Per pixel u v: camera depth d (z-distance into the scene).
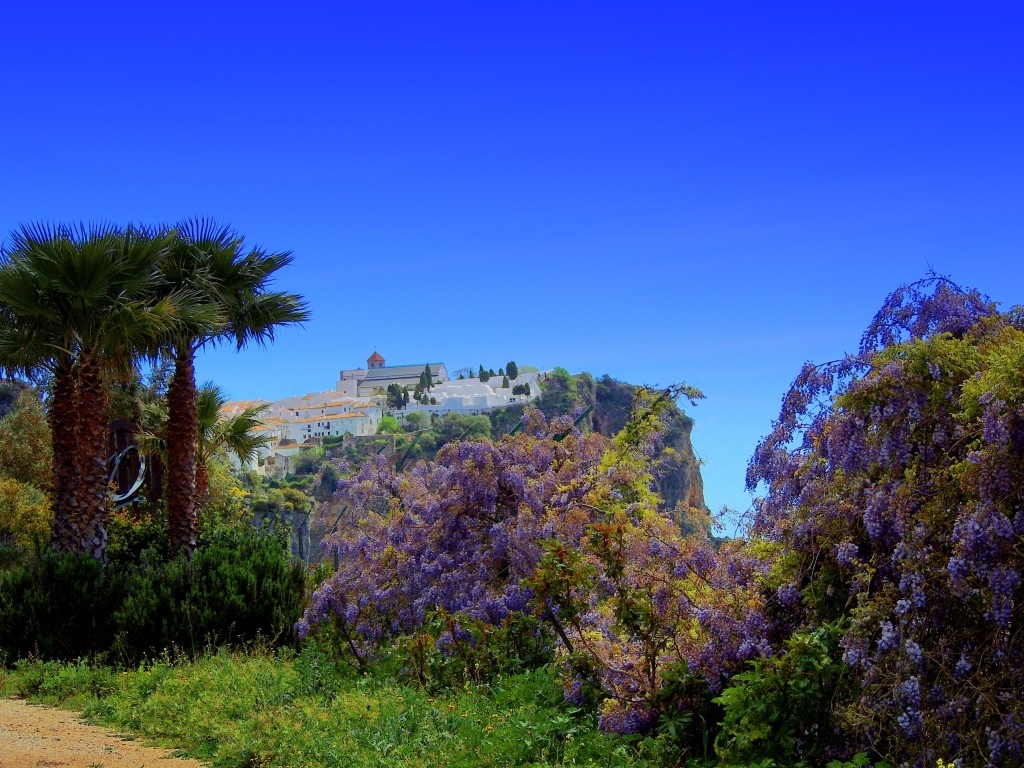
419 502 10.16
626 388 179.38
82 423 13.80
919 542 5.28
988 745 4.88
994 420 4.91
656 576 6.84
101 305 13.56
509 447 10.01
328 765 6.48
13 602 12.16
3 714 8.86
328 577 11.84
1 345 14.02
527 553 8.99
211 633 11.58
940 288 6.32
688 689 6.26
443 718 7.22
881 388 5.65
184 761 7.01
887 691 5.20
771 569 6.19
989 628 5.03
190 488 15.79
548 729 6.47
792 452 6.28
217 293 15.51
